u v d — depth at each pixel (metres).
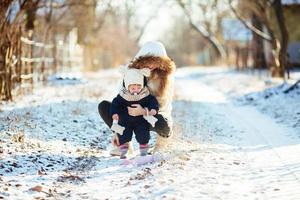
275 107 16.58
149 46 9.65
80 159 9.36
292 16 35.81
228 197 6.84
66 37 33.44
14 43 17.58
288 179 7.82
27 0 17.05
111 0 27.75
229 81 28.53
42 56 22.97
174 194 6.94
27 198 7.08
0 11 14.95
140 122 9.38
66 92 19.95
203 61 83.19
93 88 22.55
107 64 55.66
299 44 35.84
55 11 30.34
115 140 9.40
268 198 6.80
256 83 25.06
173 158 8.96
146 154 9.40
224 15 57.47
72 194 7.31
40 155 9.30
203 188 7.22
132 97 9.27
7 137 10.41
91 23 42.56
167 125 9.40
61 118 13.16
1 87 16.03
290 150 10.10
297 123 13.38
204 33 58.25
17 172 8.30
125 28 64.94
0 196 7.01
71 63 32.81
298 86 19.28
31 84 19.44
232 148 10.27
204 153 9.53
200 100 20.11
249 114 15.88
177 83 30.34
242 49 40.31
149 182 7.61
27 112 13.34
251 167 8.61
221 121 14.17
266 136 11.82
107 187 7.62
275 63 26.97
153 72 9.47
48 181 7.95
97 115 14.25
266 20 28.47
